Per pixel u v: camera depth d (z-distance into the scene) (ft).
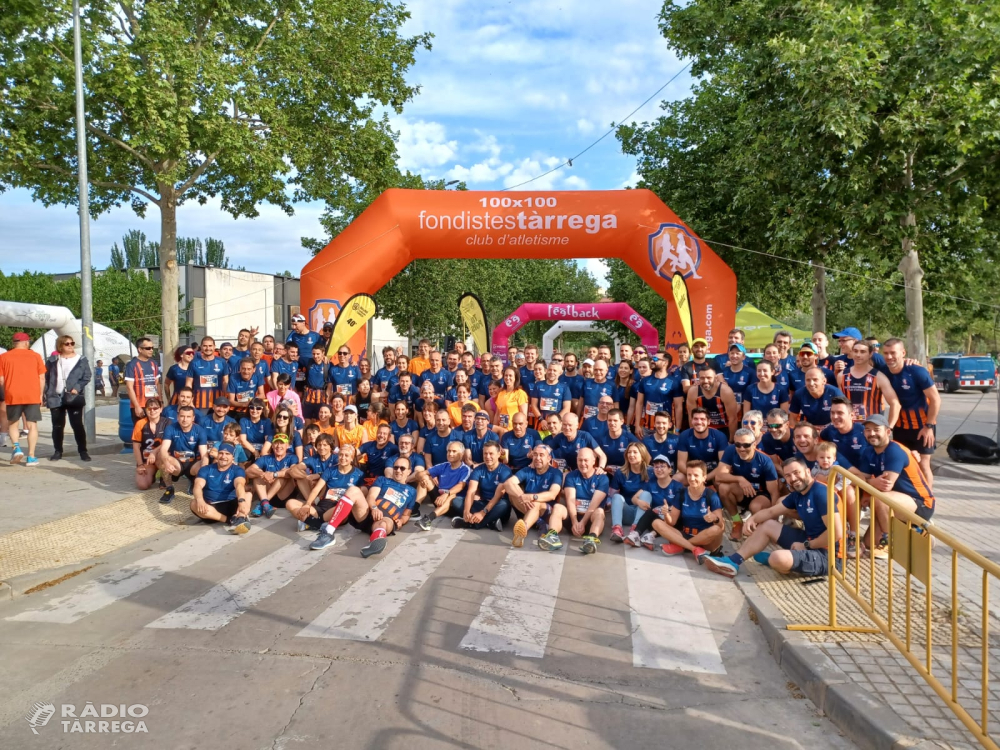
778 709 11.84
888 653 12.83
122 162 40.37
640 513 21.24
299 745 10.55
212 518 23.66
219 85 34.65
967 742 9.87
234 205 45.44
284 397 30.58
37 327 46.16
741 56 36.63
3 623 15.48
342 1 43.16
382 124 46.88
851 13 28.68
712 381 26.13
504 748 10.53
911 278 33.83
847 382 22.71
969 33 27.43
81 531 22.21
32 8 24.03
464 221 35.50
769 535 18.54
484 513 22.93
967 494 25.18
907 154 30.32
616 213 35.45
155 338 101.96
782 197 33.58
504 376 29.30
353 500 22.08
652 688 12.51
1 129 34.83
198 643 14.32
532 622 15.39
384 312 80.89
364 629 15.01
